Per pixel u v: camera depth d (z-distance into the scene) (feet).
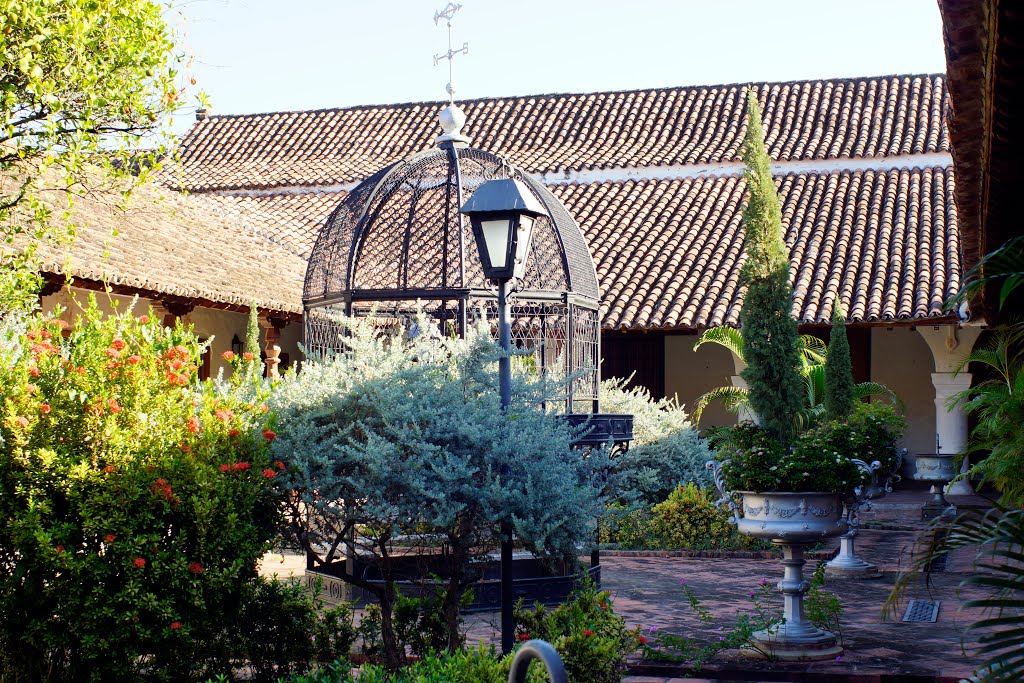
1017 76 17.25
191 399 21.21
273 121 96.12
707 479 47.88
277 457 21.57
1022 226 25.99
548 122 88.63
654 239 71.97
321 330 35.96
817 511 25.18
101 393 19.69
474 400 22.97
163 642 19.35
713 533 44.14
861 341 74.43
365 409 22.58
